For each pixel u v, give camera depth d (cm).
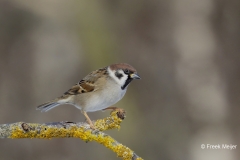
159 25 1493
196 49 1416
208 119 1348
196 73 1395
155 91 1412
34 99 1236
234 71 1389
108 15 1535
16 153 1155
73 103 841
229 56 1406
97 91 818
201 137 1334
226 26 1434
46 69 1281
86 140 673
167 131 1352
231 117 1341
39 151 1168
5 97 1217
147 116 1376
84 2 1485
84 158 1201
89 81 823
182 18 1464
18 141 1164
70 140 1200
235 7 1444
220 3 1450
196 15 1452
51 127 654
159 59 1449
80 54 1365
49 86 1264
